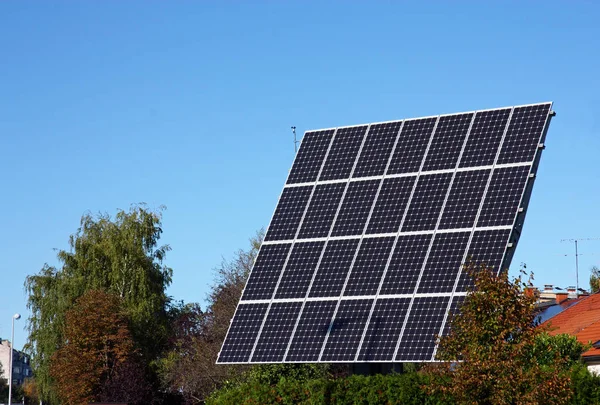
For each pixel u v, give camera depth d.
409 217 35.59
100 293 71.31
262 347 34.38
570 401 28.89
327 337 33.47
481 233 33.50
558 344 35.47
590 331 42.62
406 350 31.64
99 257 78.56
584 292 71.00
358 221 36.62
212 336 63.22
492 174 35.19
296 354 33.50
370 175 38.03
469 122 37.75
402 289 33.50
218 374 59.19
